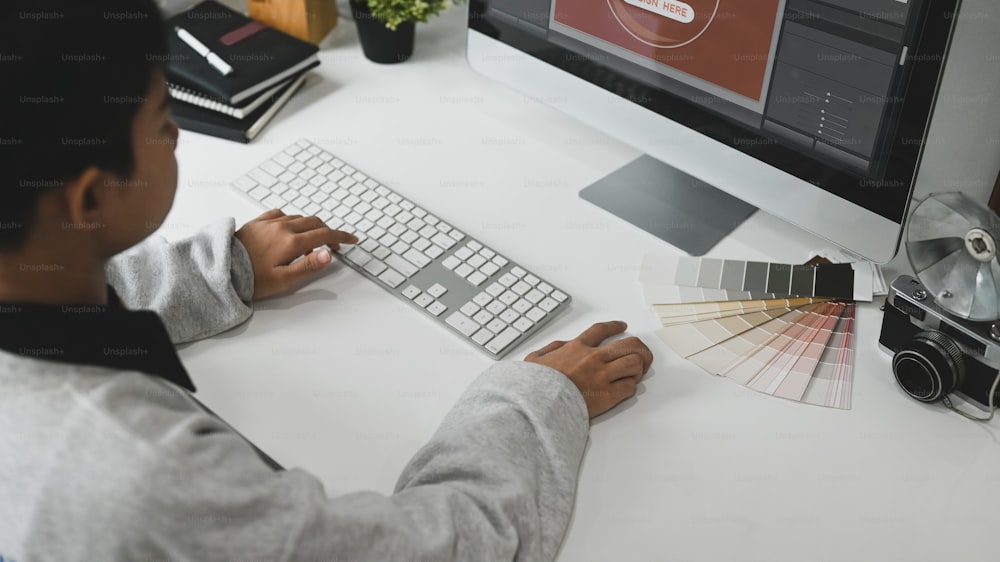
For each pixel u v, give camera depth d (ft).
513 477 2.37
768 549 2.40
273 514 1.86
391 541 2.02
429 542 2.08
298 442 2.66
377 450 2.65
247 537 1.81
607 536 2.43
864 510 2.51
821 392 2.86
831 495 2.55
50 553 1.71
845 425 2.76
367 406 2.78
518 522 2.29
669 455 2.66
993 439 2.72
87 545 1.69
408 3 4.13
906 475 2.61
